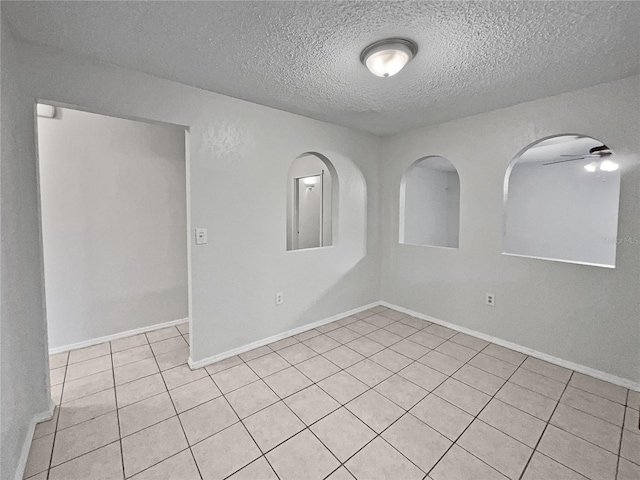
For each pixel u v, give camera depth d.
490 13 1.40
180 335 2.92
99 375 2.21
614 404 1.88
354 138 3.36
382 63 1.70
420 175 5.96
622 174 2.05
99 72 1.84
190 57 1.81
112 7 1.36
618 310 2.10
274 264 2.78
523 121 2.49
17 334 1.44
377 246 3.75
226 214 2.43
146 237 2.95
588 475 1.38
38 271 1.71
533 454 1.50
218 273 2.42
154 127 2.94
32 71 1.66
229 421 1.74
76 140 2.54
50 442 1.57
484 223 2.78
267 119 2.62
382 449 1.54
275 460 1.47
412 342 2.78
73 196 2.55
